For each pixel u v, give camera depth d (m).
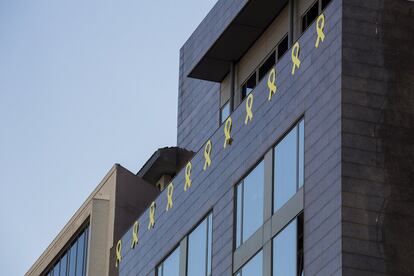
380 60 59.06
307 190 59.88
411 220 56.94
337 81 59.00
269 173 63.44
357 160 57.59
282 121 63.00
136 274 75.81
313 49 61.38
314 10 67.81
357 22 59.47
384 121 58.28
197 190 70.31
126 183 83.50
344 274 55.81
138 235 76.62
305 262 58.88
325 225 57.81
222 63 75.50
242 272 64.31
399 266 56.22
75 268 84.44
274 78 64.31
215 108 79.81
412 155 57.97
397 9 59.88
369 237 56.44
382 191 57.22
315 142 59.84
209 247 68.12
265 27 72.19
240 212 65.56
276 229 61.97
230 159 67.31
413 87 58.97
